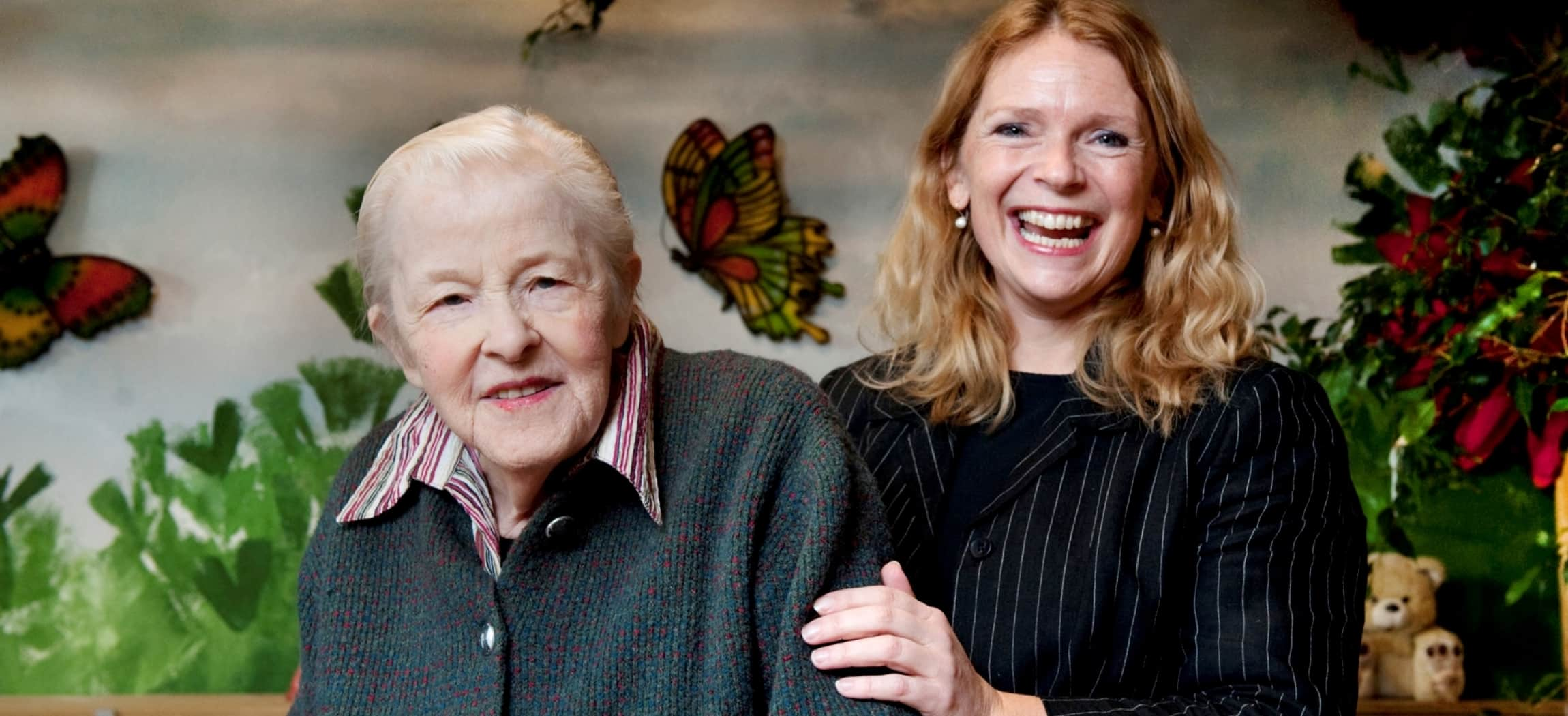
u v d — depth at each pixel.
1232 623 1.27
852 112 2.98
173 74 3.02
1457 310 2.05
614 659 1.08
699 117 2.99
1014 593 1.34
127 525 2.96
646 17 3.00
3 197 2.96
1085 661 1.30
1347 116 2.92
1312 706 1.21
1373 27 2.91
